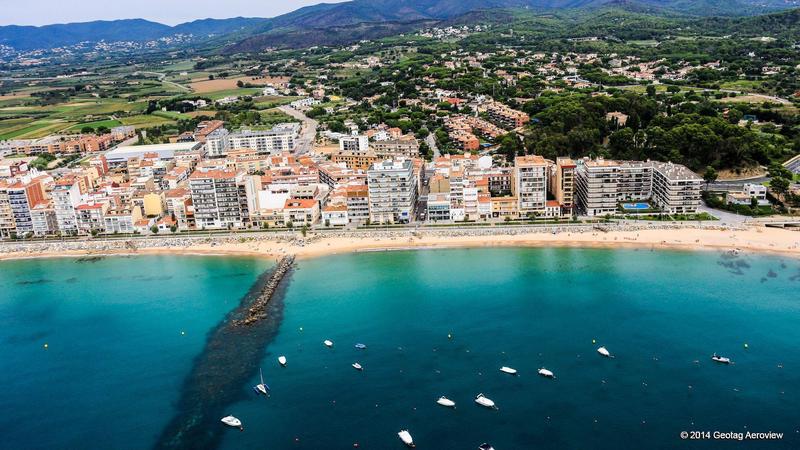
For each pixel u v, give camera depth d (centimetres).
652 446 18150
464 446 18475
